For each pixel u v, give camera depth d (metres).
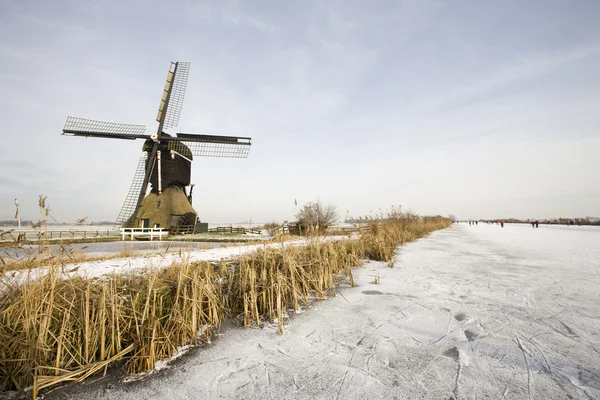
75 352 3.29
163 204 24.14
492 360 3.09
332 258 7.68
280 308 4.39
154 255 7.91
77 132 23.30
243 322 4.60
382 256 9.66
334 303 5.32
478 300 5.12
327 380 2.87
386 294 5.70
